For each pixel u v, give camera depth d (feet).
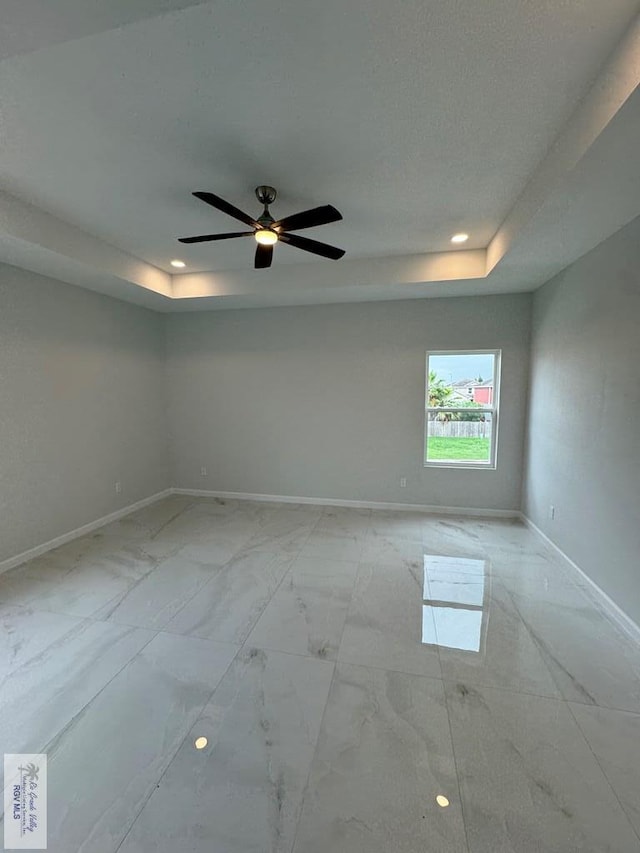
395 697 6.27
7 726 5.72
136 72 5.24
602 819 4.50
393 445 15.71
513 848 4.23
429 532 13.39
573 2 4.27
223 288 14.17
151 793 4.79
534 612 8.68
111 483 14.58
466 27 4.57
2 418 10.60
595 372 9.43
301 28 4.58
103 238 11.11
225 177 7.93
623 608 8.20
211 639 7.71
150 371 16.69
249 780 4.95
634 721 5.82
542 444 12.75
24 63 5.04
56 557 11.48
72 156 7.23
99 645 7.52
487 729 5.69
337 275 13.20
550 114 6.10
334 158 7.29
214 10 4.32
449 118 6.20
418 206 9.20
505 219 9.85
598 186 6.66
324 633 7.90
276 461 16.93
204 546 12.23
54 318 12.11
